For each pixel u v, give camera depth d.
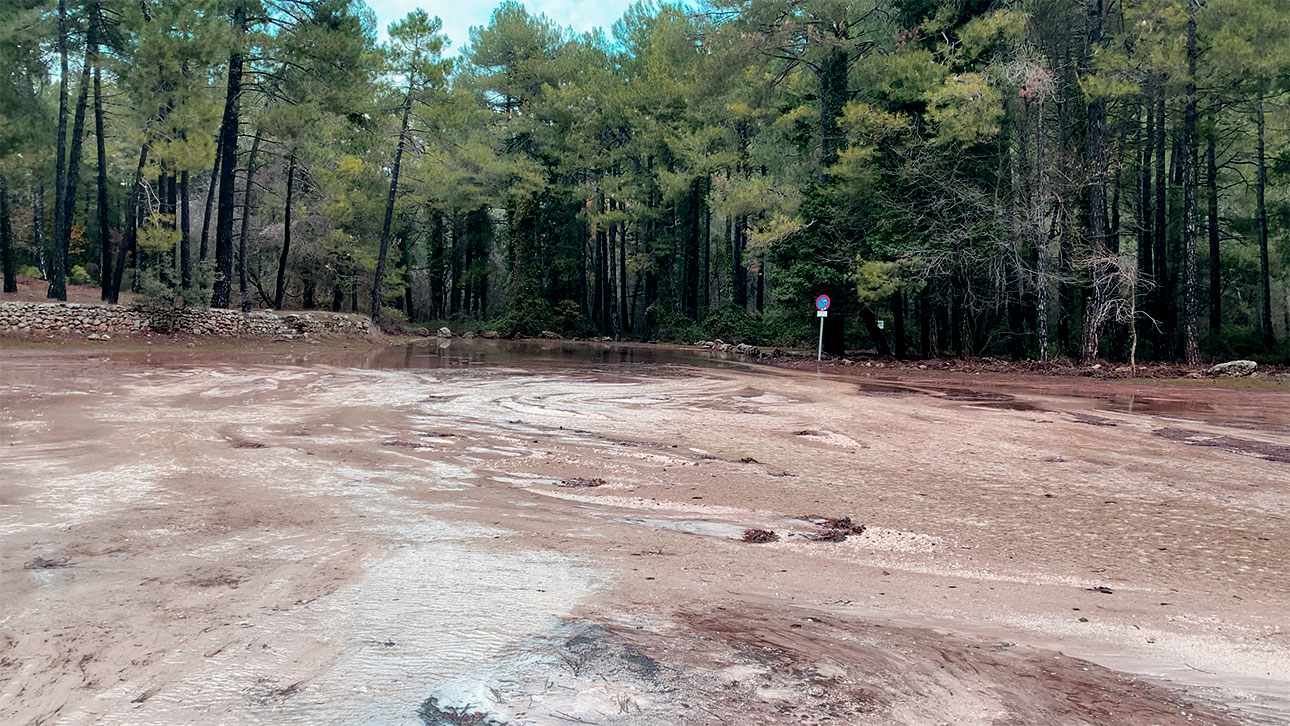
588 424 11.62
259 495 6.80
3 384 13.66
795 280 29.17
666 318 48.34
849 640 3.87
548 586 4.60
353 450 9.08
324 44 27.06
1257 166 34.28
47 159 29.84
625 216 47.94
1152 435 11.62
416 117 37.00
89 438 9.20
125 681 3.23
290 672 3.32
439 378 18.20
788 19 28.33
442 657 3.49
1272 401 16.30
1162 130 30.22
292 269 41.84
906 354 31.62
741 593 4.61
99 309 23.64
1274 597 4.77
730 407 14.05
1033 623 4.24
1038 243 24.69
